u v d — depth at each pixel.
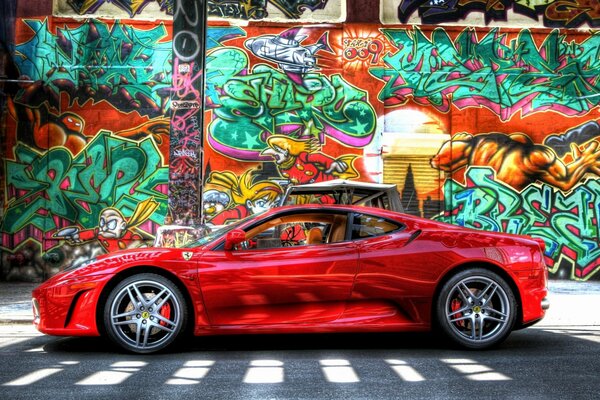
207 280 5.14
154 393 3.87
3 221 12.50
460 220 12.73
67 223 12.56
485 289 5.34
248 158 12.71
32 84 12.64
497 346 5.61
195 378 4.29
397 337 6.13
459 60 12.85
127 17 12.84
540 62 12.88
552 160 12.76
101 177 12.62
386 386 4.05
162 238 8.33
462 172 12.76
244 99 12.75
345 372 4.48
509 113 12.78
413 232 5.46
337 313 5.24
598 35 12.89
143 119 12.69
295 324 5.18
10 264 12.48
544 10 13.00
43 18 12.72
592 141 12.75
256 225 5.54
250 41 12.78
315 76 12.80
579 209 12.75
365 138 12.76
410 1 12.98
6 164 12.57
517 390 3.94
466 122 12.77
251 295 5.14
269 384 4.11
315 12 13.03
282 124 12.75
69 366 4.70
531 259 5.42
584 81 12.84
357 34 12.86
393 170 12.73
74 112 12.67
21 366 4.71
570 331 6.70
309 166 12.73
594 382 4.16
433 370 4.55
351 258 5.27
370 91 12.78
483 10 12.98
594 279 12.66
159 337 5.27
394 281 5.26
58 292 5.12
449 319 5.28
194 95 8.84
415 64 12.84
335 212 5.57
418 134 12.77
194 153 8.78
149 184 12.64
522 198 12.76
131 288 5.15
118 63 12.75
